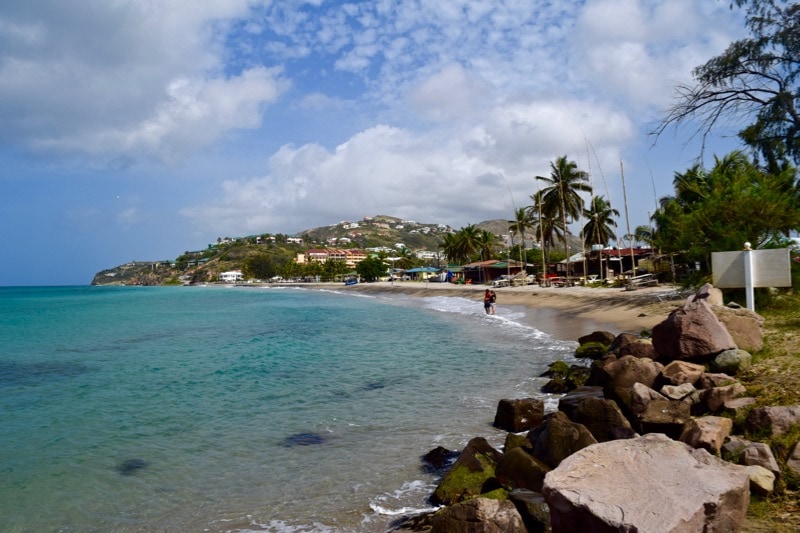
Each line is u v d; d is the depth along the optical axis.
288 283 181.88
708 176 32.84
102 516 7.62
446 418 11.88
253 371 18.97
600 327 25.41
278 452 10.12
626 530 3.77
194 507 7.82
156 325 40.69
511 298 50.41
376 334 30.25
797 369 9.18
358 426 11.60
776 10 18.91
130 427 12.09
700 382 9.23
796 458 5.68
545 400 12.96
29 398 15.47
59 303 82.88
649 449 4.83
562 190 63.12
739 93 20.47
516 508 5.68
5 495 8.38
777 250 12.92
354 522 7.09
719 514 4.05
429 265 175.75
